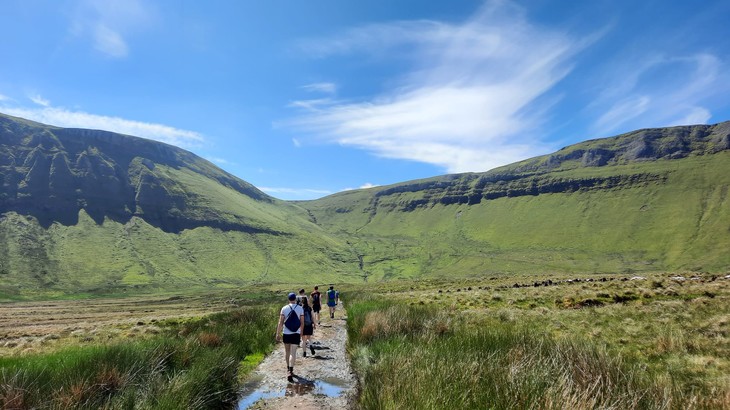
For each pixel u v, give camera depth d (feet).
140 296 493.36
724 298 65.87
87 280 552.00
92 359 29.84
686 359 32.04
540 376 22.62
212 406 27.55
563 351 28.25
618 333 44.88
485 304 88.43
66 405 22.63
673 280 114.01
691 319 49.44
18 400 22.56
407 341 38.19
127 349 33.14
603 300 76.95
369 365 33.47
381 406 22.30
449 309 76.23
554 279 199.52
